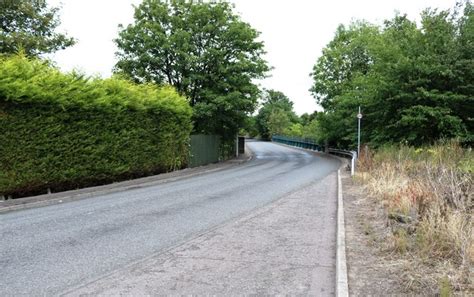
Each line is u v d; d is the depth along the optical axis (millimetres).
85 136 14695
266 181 16719
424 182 8914
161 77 27266
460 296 4324
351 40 38344
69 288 4926
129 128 17359
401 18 22625
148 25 26328
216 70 27469
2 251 6512
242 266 5770
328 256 6250
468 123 19594
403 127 20312
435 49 19875
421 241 5949
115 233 7742
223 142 31344
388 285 4793
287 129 86250
